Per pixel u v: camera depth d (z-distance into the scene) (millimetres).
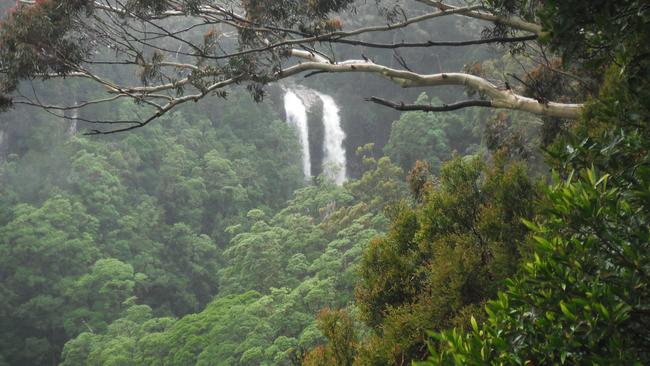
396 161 68500
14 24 11219
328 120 75750
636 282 2395
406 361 6898
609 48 3436
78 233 53406
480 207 7719
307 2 10953
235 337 32188
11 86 11469
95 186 57906
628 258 2443
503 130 15406
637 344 2385
